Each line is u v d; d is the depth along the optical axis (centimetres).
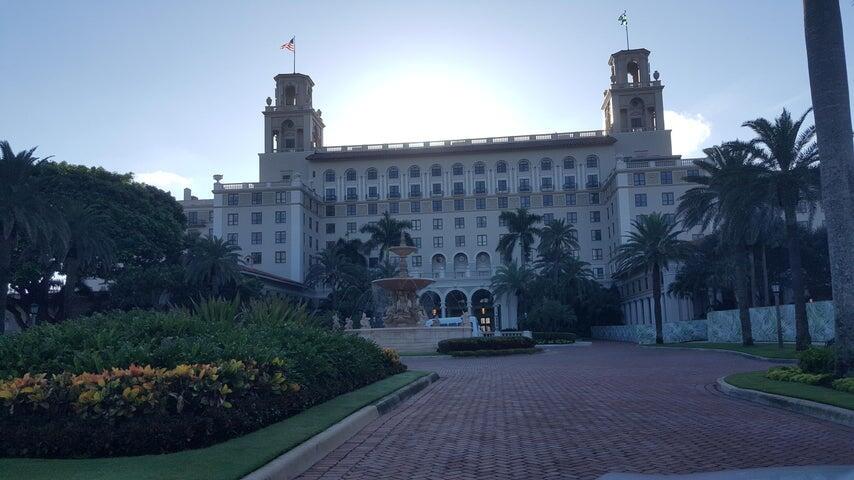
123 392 819
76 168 6022
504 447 966
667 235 5597
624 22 10681
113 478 670
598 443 986
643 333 6456
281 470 748
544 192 10038
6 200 3700
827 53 1647
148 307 6028
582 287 7706
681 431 1081
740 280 4209
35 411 835
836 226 1611
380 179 10325
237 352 1055
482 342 4028
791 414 1260
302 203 9481
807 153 3162
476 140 10400
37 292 5631
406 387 1756
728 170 3347
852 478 331
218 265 6041
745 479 354
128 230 5978
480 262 10019
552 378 2259
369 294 7888
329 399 1384
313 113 10794
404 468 829
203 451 806
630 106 10288
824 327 3950
